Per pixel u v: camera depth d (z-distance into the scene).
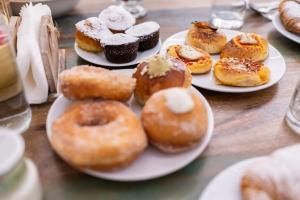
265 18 0.63
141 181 0.31
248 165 0.30
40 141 0.35
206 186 0.30
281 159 0.28
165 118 0.31
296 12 0.55
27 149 0.34
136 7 0.65
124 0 0.66
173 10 0.66
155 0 0.70
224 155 0.34
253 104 0.41
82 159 0.28
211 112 0.37
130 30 0.51
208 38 0.51
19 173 0.25
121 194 0.29
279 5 0.61
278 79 0.44
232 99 0.42
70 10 0.61
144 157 0.31
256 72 0.43
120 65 0.47
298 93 0.39
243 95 0.43
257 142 0.35
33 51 0.38
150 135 0.31
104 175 0.29
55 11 0.57
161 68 0.38
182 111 0.31
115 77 0.35
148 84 0.38
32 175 0.26
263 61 0.48
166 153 0.32
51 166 0.32
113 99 0.35
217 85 0.43
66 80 0.35
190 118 0.31
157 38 0.52
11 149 0.24
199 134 0.31
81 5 0.66
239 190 0.28
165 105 0.31
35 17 0.44
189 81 0.40
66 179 0.31
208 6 0.68
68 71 0.36
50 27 0.44
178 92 0.32
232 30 0.56
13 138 0.25
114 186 0.30
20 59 0.37
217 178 0.29
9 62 0.33
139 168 0.30
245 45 0.49
